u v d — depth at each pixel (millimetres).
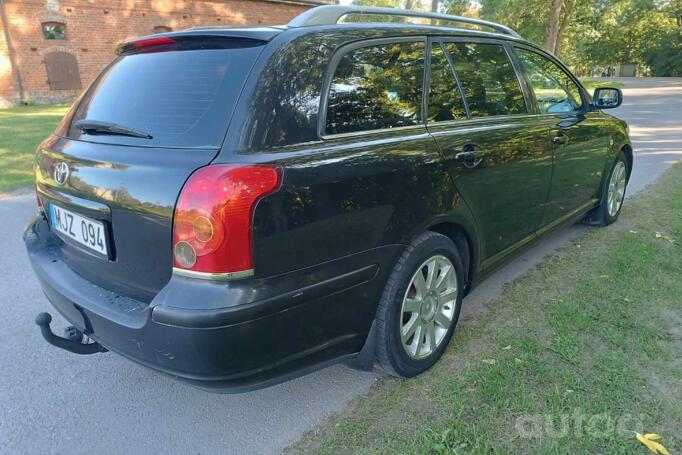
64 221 2432
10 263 4320
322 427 2373
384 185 2271
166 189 1880
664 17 52375
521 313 3322
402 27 2680
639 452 2129
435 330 2768
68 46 20859
